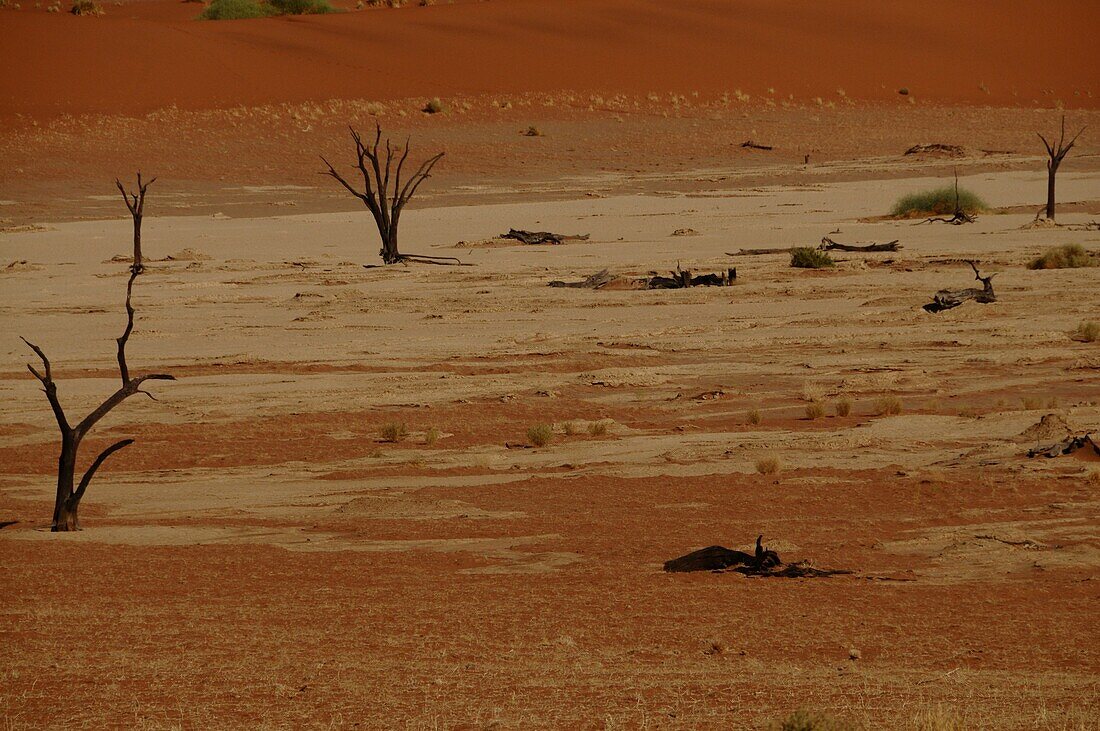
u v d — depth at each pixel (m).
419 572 50.38
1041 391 94.94
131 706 32.00
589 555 52.88
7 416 97.88
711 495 65.00
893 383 99.31
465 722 30.08
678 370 109.94
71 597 46.03
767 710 30.66
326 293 165.75
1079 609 42.03
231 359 119.75
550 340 125.94
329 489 72.44
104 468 81.38
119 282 180.75
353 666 36.00
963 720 29.39
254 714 31.09
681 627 40.38
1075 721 29.33
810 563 49.00
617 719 29.97
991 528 54.28
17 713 31.45
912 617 41.25
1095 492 61.59
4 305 160.38
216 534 60.56
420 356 119.62
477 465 78.00
